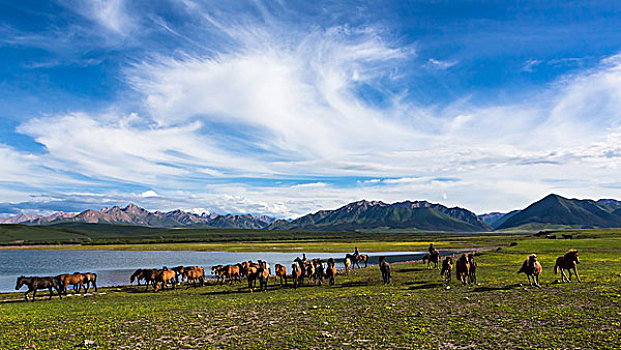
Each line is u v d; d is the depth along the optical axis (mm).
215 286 41375
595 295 21922
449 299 23703
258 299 27812
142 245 165125
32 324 19969
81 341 16516
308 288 35250
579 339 14742
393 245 134875
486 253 65938
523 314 18812
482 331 16453
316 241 195750
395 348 14750
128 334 17547
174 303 26734
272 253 107062
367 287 33438
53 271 64562
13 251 129250
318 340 16047
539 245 73938
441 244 137250
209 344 15914
